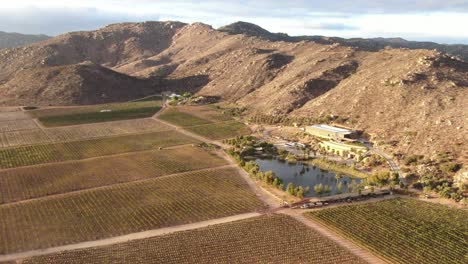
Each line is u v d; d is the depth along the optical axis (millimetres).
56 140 141875
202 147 134750
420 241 71625
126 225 78000
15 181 102062
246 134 153125
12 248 68688
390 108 143250
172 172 109562
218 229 76188
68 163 116938
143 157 123188
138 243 71000
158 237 73188
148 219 80750
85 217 81500
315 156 125250
